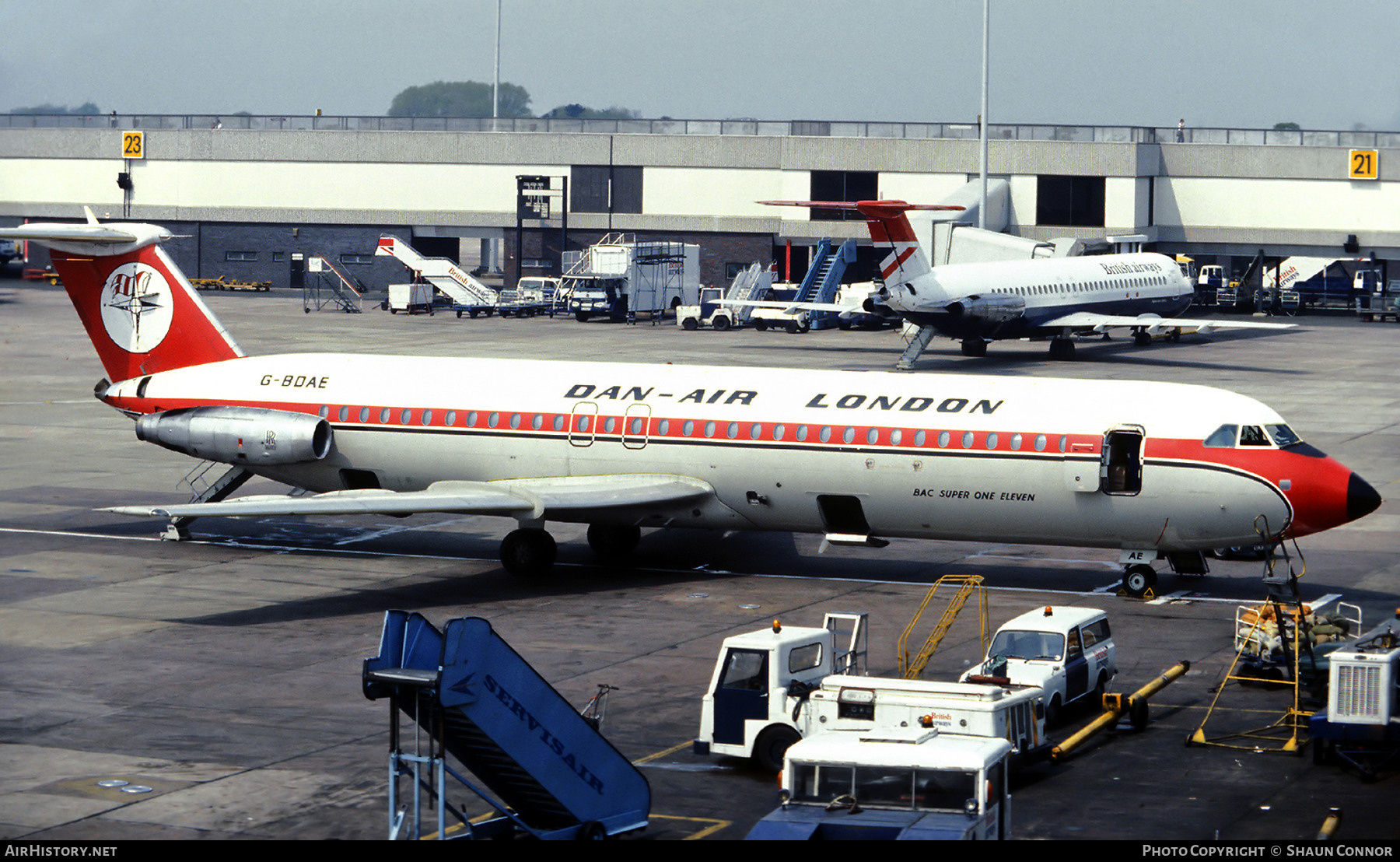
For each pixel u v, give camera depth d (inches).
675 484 2578.7
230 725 1743.4
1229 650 2110.0
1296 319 7721.5
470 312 7396.7
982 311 5319.9
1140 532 2372.0
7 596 2393.0
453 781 1553.9
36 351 5777.6
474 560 2728.8
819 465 2484.0
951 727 1461.6
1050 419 2385.6
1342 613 2305.6
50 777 1553.9
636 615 2305.6
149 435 2829.7
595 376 2696.9
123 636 2155.5
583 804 1382.9
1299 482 2268.7
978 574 2613.2
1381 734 1578.5
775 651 1605.6
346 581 2534.5
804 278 7800.2
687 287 7445.9
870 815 1246.3
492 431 2667.3
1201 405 2364.7
